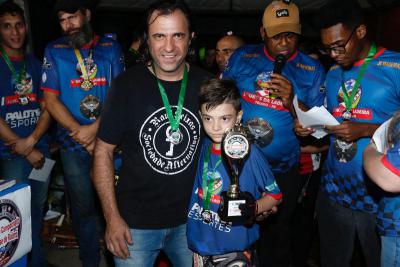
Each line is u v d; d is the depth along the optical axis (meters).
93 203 3.25
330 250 2.59
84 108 3.07
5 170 3.07
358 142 2.29
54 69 3.01
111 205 1.99
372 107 2.26
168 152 2.01
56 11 3.00
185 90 2.02
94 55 3.07
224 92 1.91
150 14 1.87
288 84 2.56
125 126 1.99
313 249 3.88
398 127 1.62
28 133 3.16
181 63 1.99
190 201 2.10
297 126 2.53
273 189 2.02
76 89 3.05
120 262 2.11
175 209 2.09
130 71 2.02
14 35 3.00
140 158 2.01
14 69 3.08
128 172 2.05
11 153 3.07
